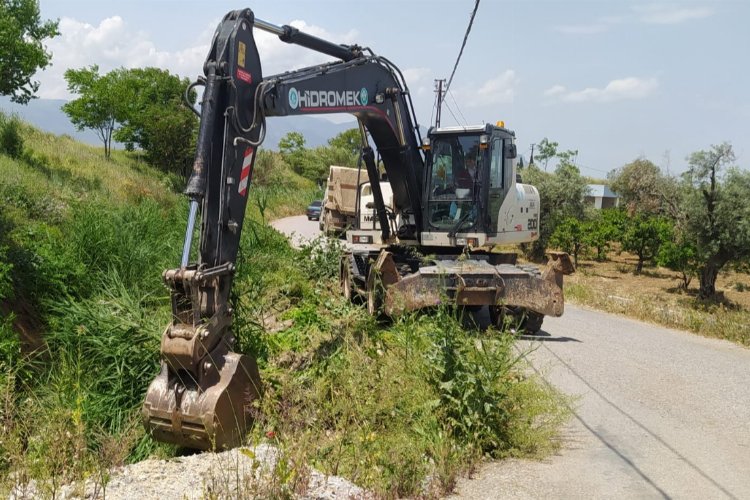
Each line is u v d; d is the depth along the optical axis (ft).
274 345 24.95
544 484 15.83
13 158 61.87
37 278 28.48
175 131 120.57
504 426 18.40
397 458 15.80
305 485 13.92
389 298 28.99
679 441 19.17
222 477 14.38
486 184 33.47
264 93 21.18
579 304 46.73
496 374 18.54
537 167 100.17
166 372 16.96
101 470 14.49
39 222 39.24
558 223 91.50
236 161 20.15
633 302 45.39
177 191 93.71
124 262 33.63
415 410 18.06
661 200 122.83
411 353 21.48
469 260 32.50
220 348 17.56
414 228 35.47
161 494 13.74
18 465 15.31
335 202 63.26
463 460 16.69
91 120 107.45
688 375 26.78
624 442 18.95
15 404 19.36
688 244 63.93
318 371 21.34
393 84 31.60
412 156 33.88
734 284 75.41
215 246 19.15
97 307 23.71
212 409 16.19
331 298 31.94
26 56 57.93
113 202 56.03
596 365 27.63
